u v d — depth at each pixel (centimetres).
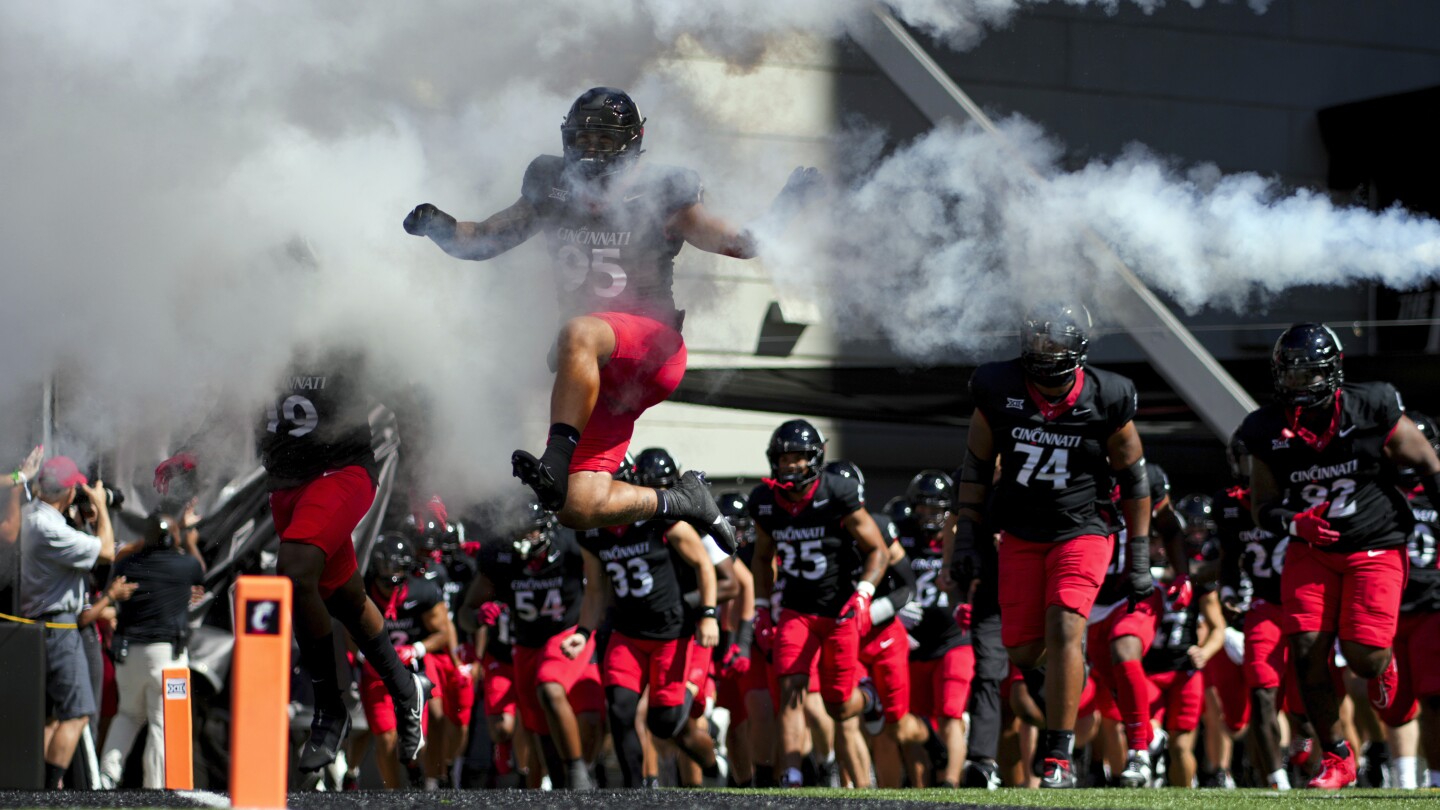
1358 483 2033
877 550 2492
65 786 2238
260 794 901
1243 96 4366
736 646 2639
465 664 3138
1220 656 3048
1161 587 2808
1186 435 4250
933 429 4550
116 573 2423
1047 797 1577
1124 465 1852
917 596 2761
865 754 2667
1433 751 2194
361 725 2838
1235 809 1392
